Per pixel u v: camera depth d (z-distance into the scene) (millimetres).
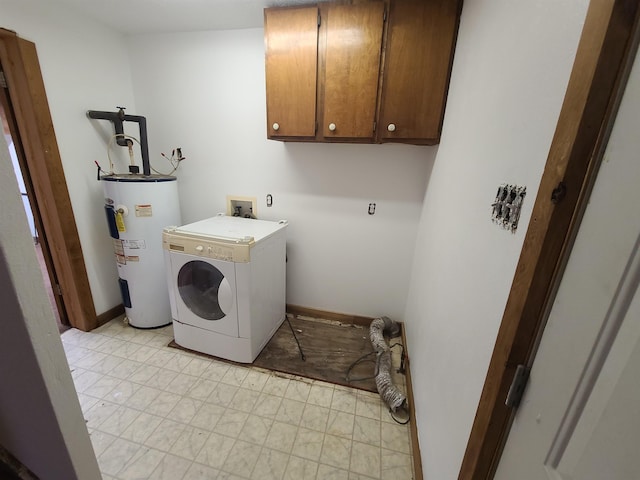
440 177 1505
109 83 2115
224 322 1834
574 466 418
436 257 1393
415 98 1554
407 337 2039
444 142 1488
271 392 1693
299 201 2277
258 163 2266
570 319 449
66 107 1860
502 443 626
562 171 450
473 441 684
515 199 642
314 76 1645
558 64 527
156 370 1825
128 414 1513
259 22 1905
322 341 2182
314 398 1664
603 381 378
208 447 1359
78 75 1905
